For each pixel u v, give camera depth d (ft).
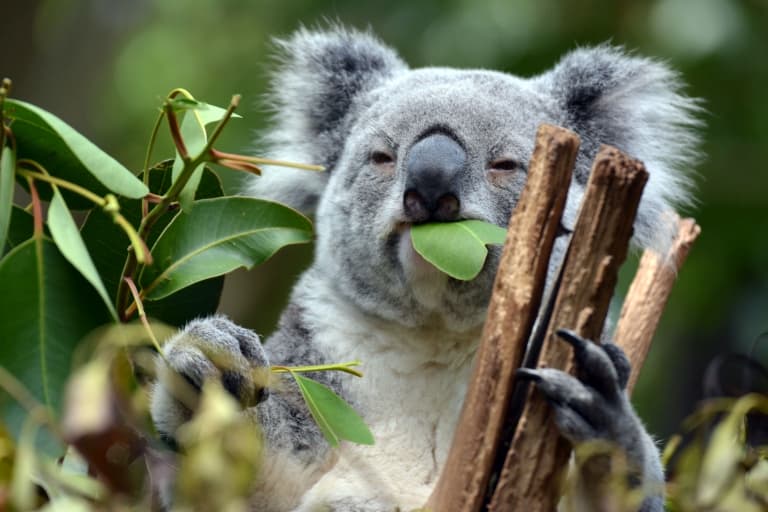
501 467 18.86
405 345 26.12
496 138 25.49
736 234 52.65
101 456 15.34
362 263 26.30
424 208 23.71
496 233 22.62
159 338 20.99
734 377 27.61
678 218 29.30
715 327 56.59
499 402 18.47
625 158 17.95
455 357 25.95
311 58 31.48
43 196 19.65
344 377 26.09
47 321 17.42
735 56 51.93
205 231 20.04
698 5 52.80
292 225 20.27
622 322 28.53
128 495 15.84
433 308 25.27
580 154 28.02
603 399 18.70
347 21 54.08
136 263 18.71
